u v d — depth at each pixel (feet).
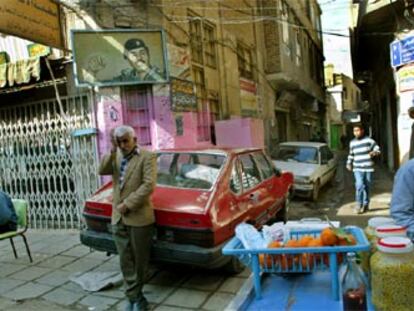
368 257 7.15
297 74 54.34
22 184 28.53
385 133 57.52
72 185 26.94
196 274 17.15
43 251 21.62
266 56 48.24
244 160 19.66
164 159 18.60
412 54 33.76
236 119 33.42
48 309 14.52
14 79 25.68
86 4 25.63
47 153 27.53
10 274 18.20
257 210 18.86
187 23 31.19
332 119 120.98
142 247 13.76
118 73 26.11
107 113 25.89
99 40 25.81
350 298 6.52
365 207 29.45
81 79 25.45
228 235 15.70
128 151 13.97
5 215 19.67
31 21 21.98
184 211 14.90
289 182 25.27
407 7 33.53
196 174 17.28
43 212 27.84
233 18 40.04
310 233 8.55
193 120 29.89
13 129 28.66
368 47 53.78
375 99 74.49
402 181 7.64
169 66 27.55
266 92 48.62
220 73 36.35
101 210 16.53
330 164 39.78
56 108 27.14
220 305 14.34
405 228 7.16
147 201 13.99
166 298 15.05
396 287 5.96
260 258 7.68
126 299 15.17
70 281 17.07
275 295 7.47
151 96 26.99
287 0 52.70
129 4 26.76
